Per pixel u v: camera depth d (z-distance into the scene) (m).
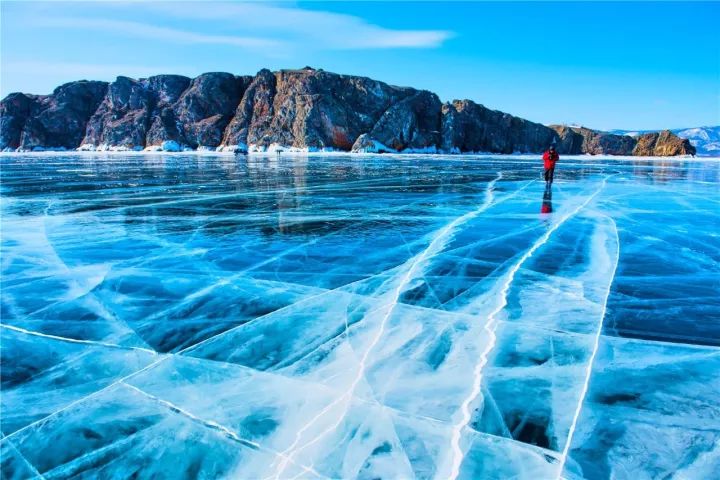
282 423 2.09
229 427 2.06
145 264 4.70
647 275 4.22
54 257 5.00
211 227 6.64
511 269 4.41
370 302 3.57
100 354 2.78
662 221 6.82
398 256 4.94
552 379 2.43
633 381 2.41
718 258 4.80
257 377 2.48
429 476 1.75
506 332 2.99
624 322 3.16
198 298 3.70
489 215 7.47
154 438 2.00
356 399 2.26
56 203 9.09
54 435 2.03
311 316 3.30
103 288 3.97
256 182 13.86
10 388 2.41
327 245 5.48
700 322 3.16
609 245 5.37
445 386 2.37
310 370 2.55
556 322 3.16
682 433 2.00
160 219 7.32
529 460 1.83
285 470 1.79
